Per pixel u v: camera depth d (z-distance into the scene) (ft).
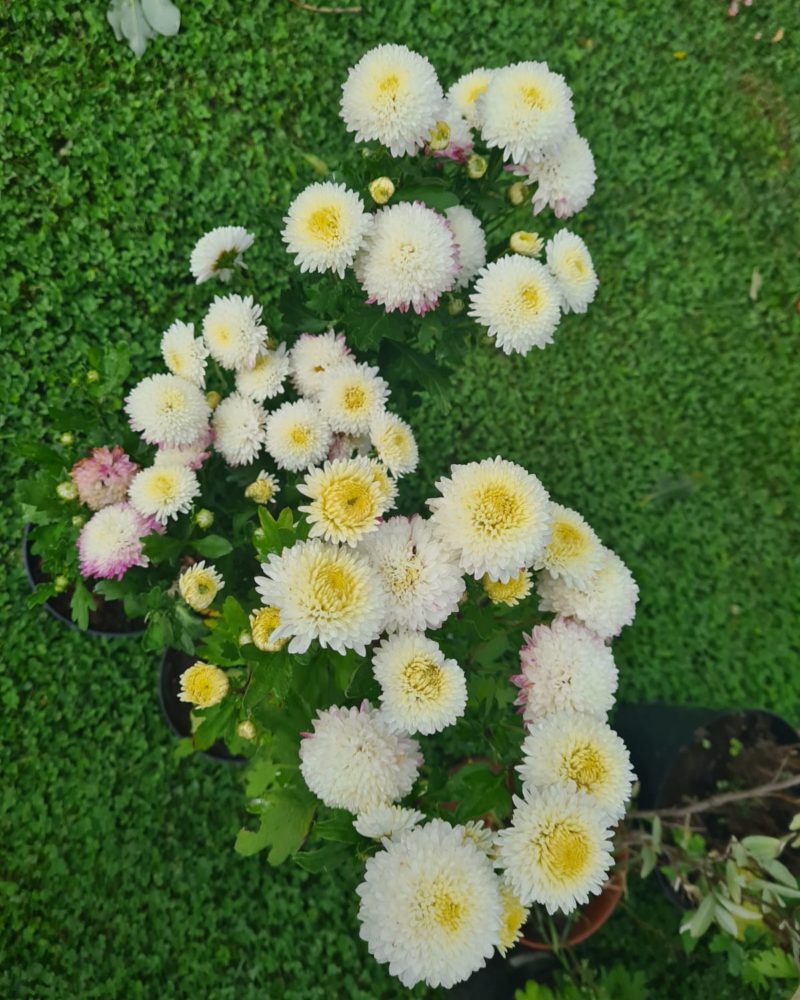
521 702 1.81
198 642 2.72
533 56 3.60
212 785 3.01
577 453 3.48
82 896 2.84
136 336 3.20
